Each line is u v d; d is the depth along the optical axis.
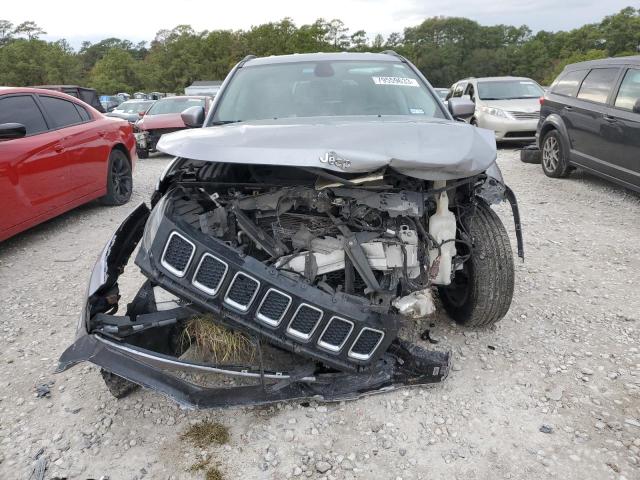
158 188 2.97
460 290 3.32
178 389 2.42
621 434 2.44
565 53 88.38
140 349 2.37
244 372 2.46
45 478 2.29
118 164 7.31
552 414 2.59
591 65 7.44
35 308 4.02
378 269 2.61
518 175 8.55
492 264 3.01
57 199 5.73
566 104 7.68
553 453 2.34
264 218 2.70
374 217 2.61
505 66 94.81
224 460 2.37
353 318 2.38
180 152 2.46
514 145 12.42
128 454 2.42
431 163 2.28
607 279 4.20
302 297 2.34
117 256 2.91
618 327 3.41
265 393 2.51
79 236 5.88
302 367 2.58
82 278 4.61
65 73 73.31
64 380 3.03
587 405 2.65
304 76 3.86
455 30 101.44
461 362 3.03
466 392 2.77
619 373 2.91
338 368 2.46
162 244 2.36
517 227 3.14
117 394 2.76
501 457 2.32
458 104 3.73
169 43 81.56
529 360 3.05
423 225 2.84
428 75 98.69
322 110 3.54
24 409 2.77
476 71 96.12
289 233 2.60
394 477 2.24
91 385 2.96
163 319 2.50
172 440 2.50
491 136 2.71
